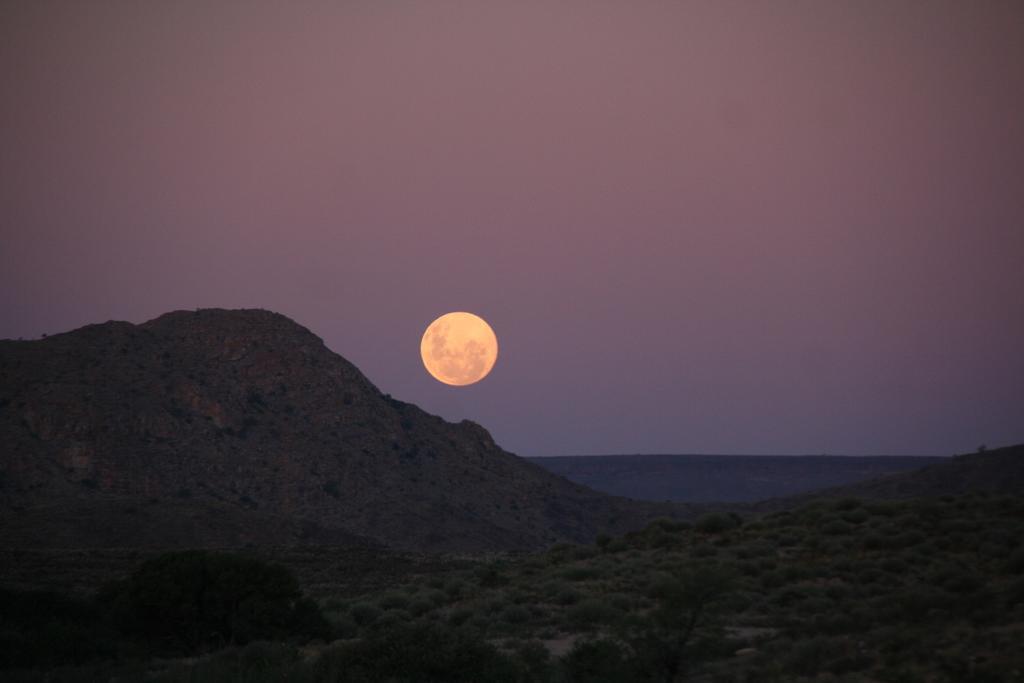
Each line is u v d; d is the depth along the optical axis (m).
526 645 62.81
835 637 60.69
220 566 89.19
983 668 46.25
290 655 63.41
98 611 87.50
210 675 57.62
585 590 101.94
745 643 64.56
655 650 54.84
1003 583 75.12
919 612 65.25
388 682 53.22
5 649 73.94
